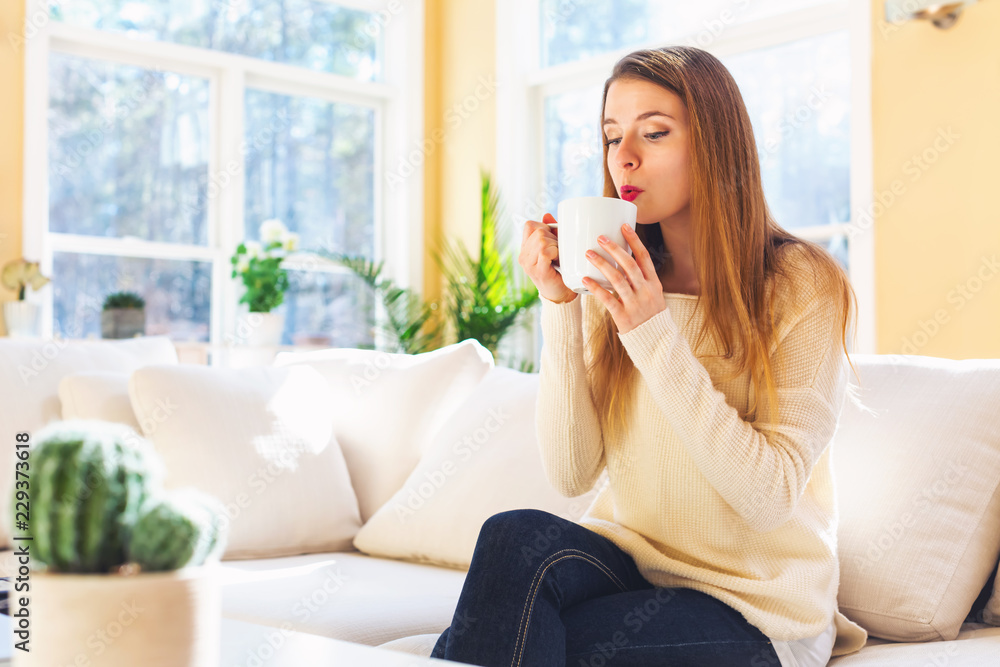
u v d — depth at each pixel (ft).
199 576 1.98
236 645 2.61
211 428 6.30
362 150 15.38
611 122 4.12
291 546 6.32
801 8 11.49
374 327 15.24
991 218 9.37
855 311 4.12
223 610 4.78
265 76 14.34
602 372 4.29
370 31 15.38
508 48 14.47
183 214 13.64
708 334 4.00
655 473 3.94
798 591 3.63
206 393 6.45
